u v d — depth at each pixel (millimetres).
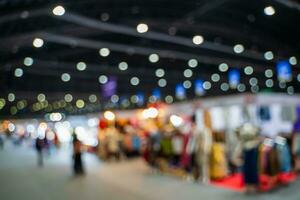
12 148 39094
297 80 44375
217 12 24250
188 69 45219
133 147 18188
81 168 14039
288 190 8766
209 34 28969
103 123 19406
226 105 11789
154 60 38625
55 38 27344
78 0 21688
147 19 25734
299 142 10711
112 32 27844
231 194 8602
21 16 20875
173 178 11469
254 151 8555
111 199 8922
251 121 10969
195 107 12875
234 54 35719
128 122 19469
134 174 12938
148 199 8641
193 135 10812
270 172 8969
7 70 38906
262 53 34250
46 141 24547
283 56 32031
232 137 11031
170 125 13555
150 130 14445
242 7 23484
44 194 10227
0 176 15023
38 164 19359
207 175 10492
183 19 25547
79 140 14133
